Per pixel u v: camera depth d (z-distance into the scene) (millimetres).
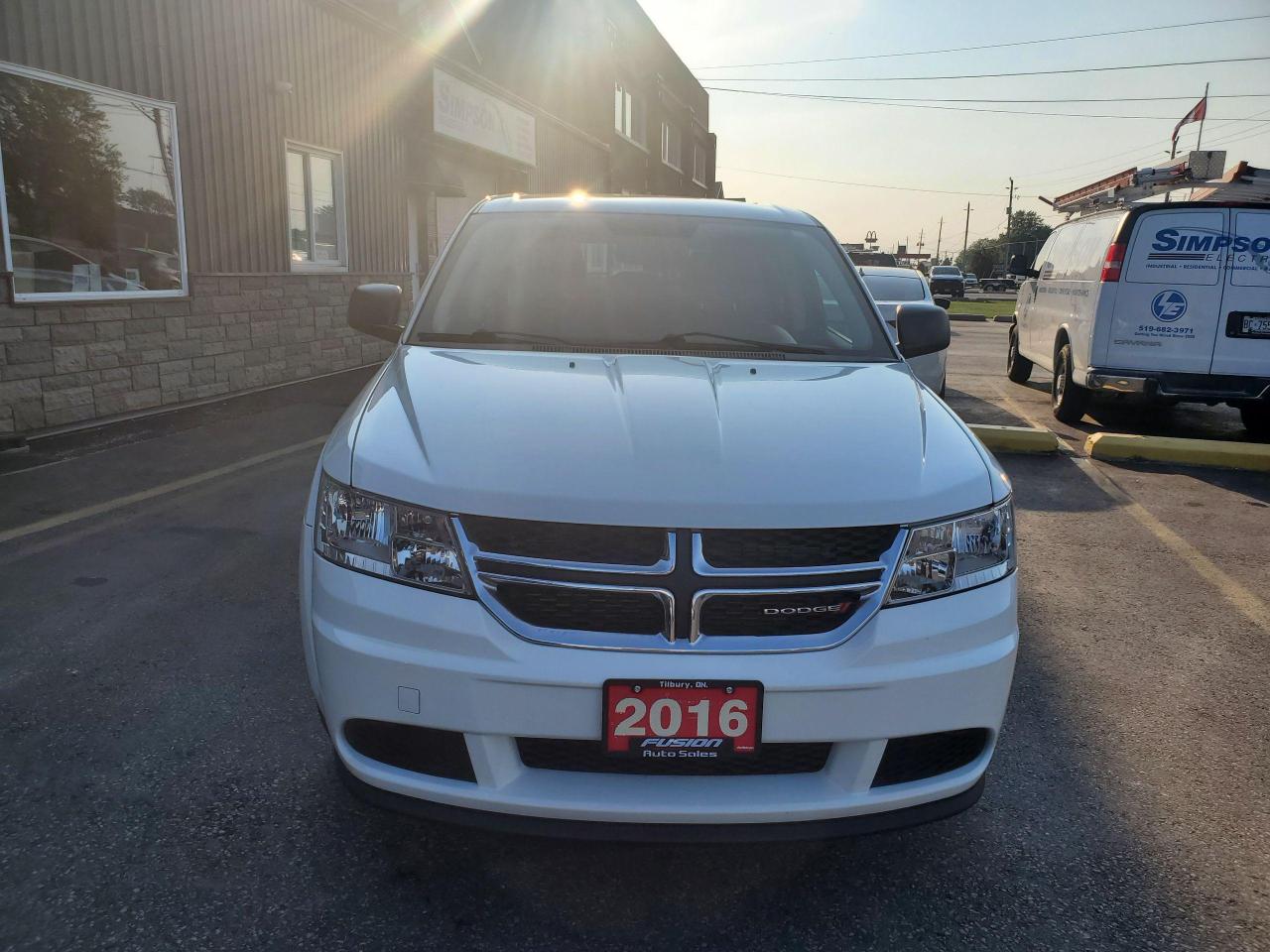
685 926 2223
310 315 10930
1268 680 3693
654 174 28281
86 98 7527
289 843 2480
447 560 2090
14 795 2648
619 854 2490
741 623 2061
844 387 2750
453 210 15008
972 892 2379
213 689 3312
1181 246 7996
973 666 2160
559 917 2236
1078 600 4551
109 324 7906
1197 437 8977
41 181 7184
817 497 2123
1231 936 2238
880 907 2312
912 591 2146
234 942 2111
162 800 2648
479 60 15648
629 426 2324
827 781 2107
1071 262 9711
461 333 3162
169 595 4168
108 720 3082
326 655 2166
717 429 2332
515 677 2014
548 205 3779
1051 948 2186
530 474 2129
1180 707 3447
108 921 2164
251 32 9531
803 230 3803
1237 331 7969
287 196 10320
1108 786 2895
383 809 2154
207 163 9008
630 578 2033
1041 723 3297
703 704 2020
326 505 2281
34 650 3592
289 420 8258
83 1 7461
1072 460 7723
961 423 2688
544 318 3230
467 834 2549
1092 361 8383
